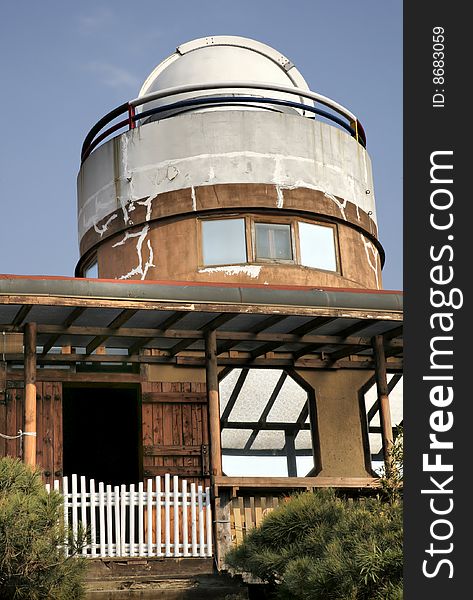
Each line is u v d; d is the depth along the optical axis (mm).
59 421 17891
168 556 15719
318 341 17922
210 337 17047
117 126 22125
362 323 17344
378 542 12406
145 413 18219
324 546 13016
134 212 21234
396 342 18484
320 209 21250
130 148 21578
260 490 16484
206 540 15992
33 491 12969
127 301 15609
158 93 21812
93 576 15266
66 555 13148
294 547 13562
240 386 18891
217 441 16516
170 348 18422
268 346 18266
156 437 18156
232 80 22703
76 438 24594
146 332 16953
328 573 12242
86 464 24500
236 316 16516
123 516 15711
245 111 21359
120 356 18219
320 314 16453
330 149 21844
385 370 18016
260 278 20438
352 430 19266
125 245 21312
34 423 15984
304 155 21406
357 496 16562
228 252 20656
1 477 12906
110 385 18453
